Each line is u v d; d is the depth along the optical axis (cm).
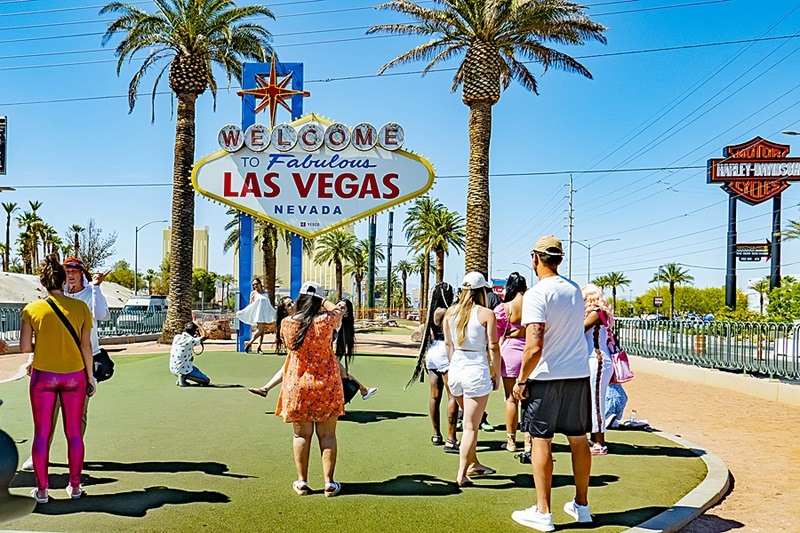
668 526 485
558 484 589
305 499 525
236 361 1486
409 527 469
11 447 329
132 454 659
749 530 501
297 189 1703
